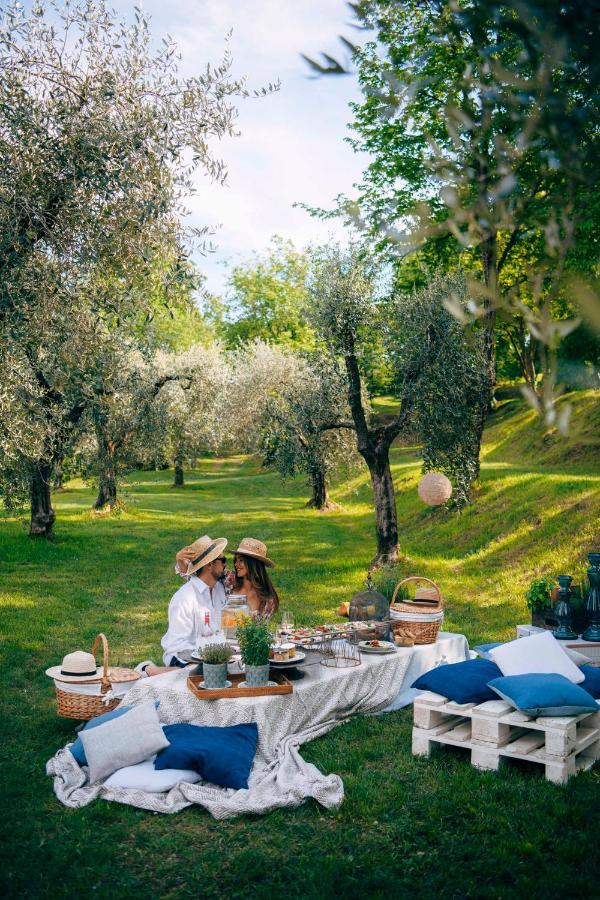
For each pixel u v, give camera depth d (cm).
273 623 1072
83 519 2570
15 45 777
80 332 884
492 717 547
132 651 933
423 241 178
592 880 405
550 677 555
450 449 1483
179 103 809
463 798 502
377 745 604
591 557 751
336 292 1518
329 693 633
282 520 2614
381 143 1678
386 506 1602
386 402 4522
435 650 737
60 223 762
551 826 462
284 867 425
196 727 561
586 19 145
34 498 1967
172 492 3738
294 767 543
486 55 162
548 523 1499
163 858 436
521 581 1287
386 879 410
